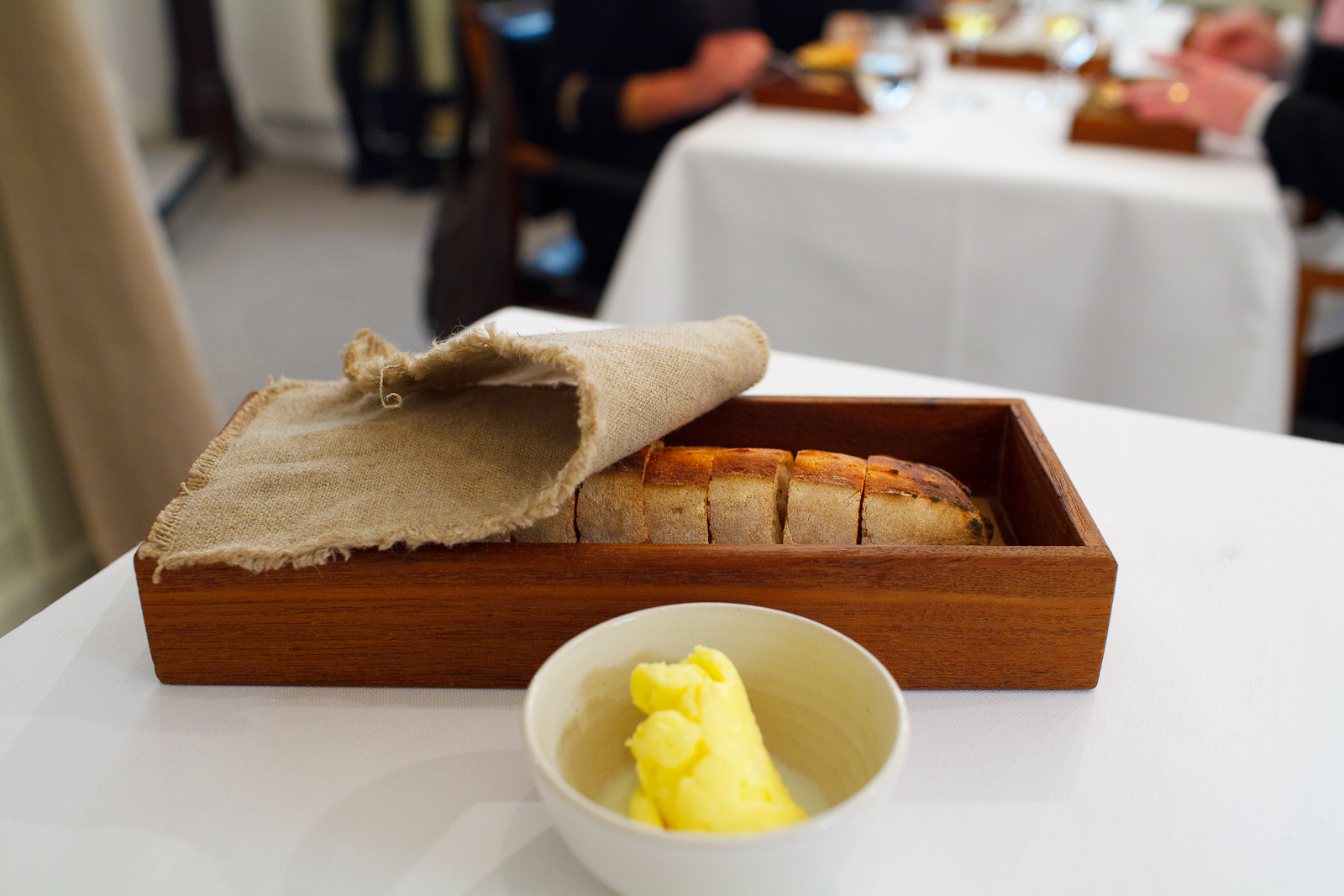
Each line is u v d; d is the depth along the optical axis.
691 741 0.30
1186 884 0.33
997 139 1.16
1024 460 0.47
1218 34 1.55
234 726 0.39
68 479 1.11
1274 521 0.52
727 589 0.40
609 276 1.57
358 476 0.41
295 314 2.10
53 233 0.92
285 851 0.34
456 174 1.48
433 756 0.38
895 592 0.39
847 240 1.11
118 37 2.68
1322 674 0.42
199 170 2.76
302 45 2.98
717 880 0.27
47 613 0.45
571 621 0.40
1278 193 1.08
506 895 0.33
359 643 0.41
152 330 1.00
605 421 0.39
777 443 0.52
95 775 0.37
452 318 1.49
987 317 1.09
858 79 1.25
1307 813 0.36
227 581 0.39
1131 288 1.02
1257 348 0.99
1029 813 0.36
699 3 1.42
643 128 1.46
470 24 1.36
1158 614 0.45
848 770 0.34
